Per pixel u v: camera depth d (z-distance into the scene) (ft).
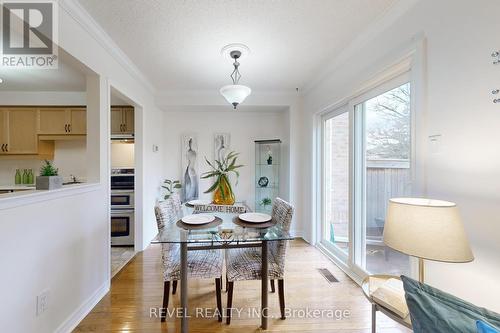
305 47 7.77
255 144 13.98
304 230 12.42
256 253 6.77
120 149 12.83
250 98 12.44
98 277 6.88
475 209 4.05
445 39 4.57
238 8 5.83
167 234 5.50
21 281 4.37
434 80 4.82
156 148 12.56
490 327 2.12
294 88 11.94
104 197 7.18
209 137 13.87
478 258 4.00
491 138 3.83
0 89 11.09
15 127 11.41
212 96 12.45
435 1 4.78
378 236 7.39
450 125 4.48
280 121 13.97
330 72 9.36
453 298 2.63
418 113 5.16
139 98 10.19
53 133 11.50
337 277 8.29
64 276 5.48
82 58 6.12
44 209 4.90
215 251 6.97
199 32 6.88
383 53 6.35
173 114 13.71
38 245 4.75
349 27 6.66
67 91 11.44
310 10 5.92
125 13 5.99
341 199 9.82
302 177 12.64
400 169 6.45
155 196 12.46
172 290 7.29
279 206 7.16
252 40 7.33
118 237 11.39
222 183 8.16
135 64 9.05
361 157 8.18
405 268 6.43
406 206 3.74
